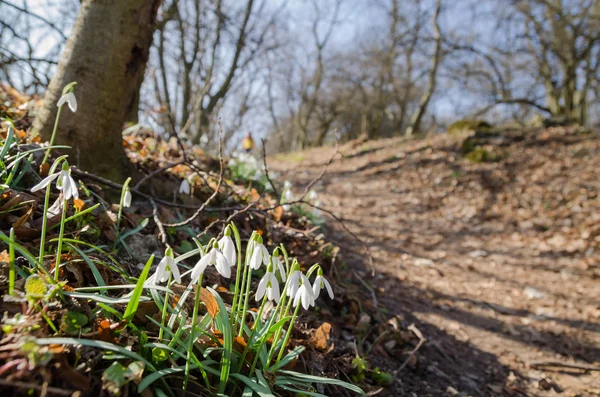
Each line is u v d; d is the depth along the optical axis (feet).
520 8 57.00
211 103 38.34
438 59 70.28
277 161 58.39
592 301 15.10
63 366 3.99
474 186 31.71
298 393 5.73
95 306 5.29
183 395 4.57
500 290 16.34
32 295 4.38
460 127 45.83
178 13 35.81
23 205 6.55
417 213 27.50
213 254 4.55
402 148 45.96
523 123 47.03
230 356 5.04
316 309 9.82
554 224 23.16
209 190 12.54
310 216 16.39
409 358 9.76
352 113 136.77
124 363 4.41
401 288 15.58
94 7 9.66
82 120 9.62
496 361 11.44
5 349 3.91
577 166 31.30
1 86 14.05
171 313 5.57
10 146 7.04
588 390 10.21
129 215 8.69
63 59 9.77
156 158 13.55
